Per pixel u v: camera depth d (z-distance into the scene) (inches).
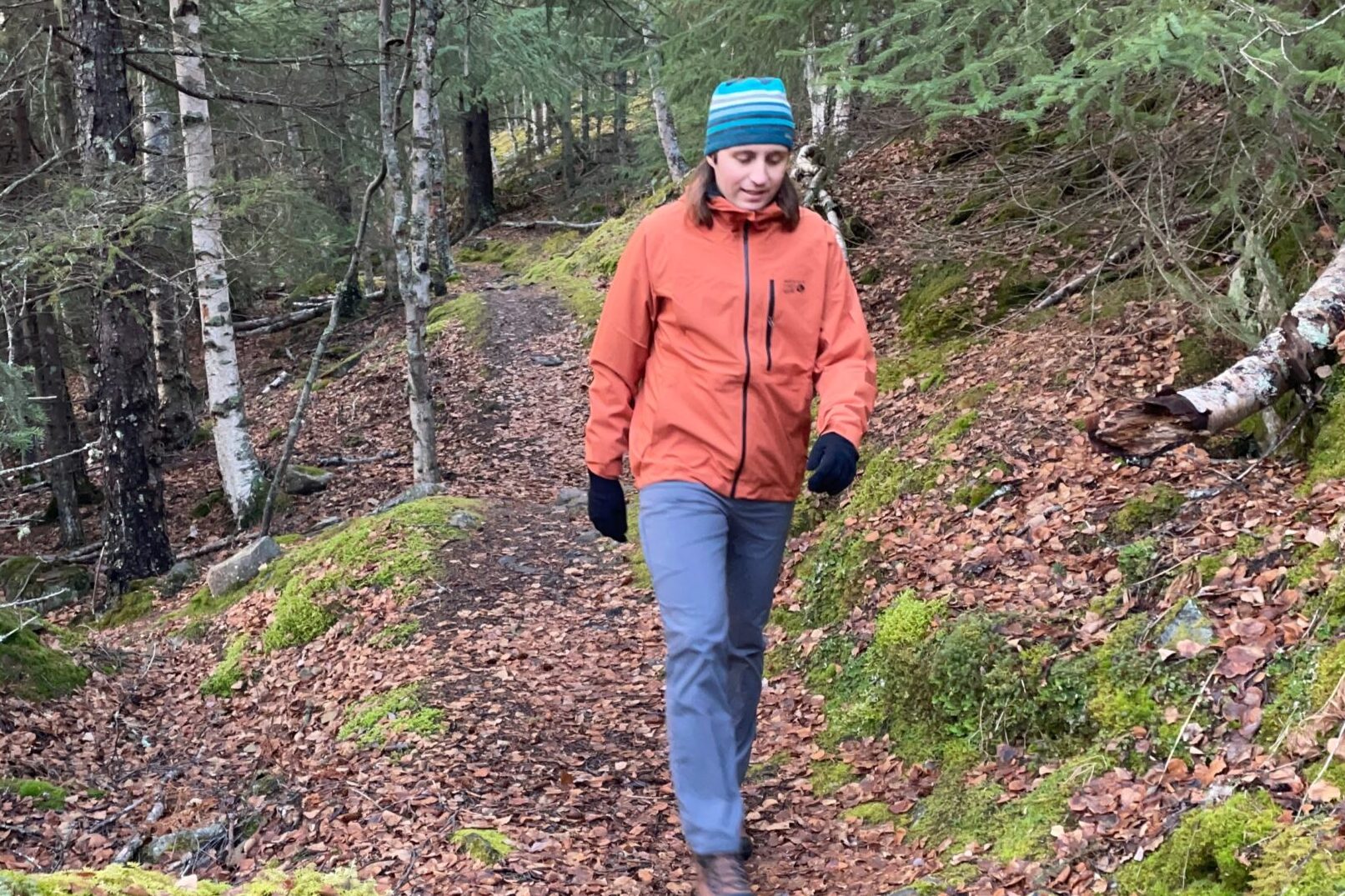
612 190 1032.8
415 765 184.2
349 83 626.2
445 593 276.1
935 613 179.9
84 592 443.5
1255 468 172.7
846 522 235.1
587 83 820.6
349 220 762.8
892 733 170.1
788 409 109.8
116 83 362.0
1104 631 153.1
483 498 368.5
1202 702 129.0
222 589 339.9
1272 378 155.6
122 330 387.5
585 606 268.8
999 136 335.3
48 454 522.0
